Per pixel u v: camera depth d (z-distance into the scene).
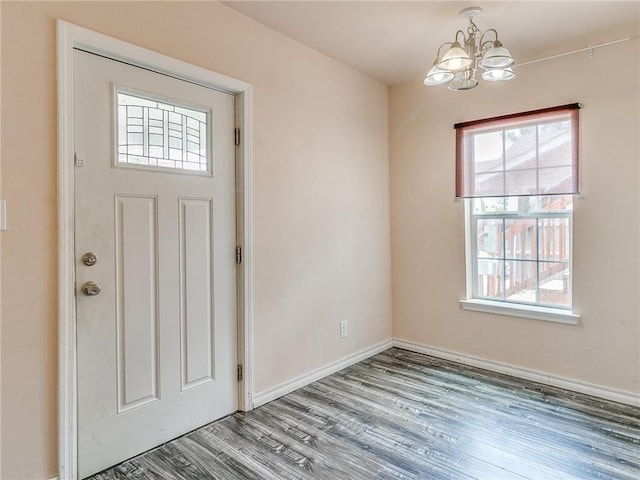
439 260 3.46
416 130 3.55
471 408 2.52
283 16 2.45
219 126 2.36
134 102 1.98
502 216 3.18
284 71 2.70
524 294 3.09
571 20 2.46
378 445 2.10
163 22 2.05
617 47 2.57
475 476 1.84
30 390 1.65
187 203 2.21
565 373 2.83
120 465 1.94
